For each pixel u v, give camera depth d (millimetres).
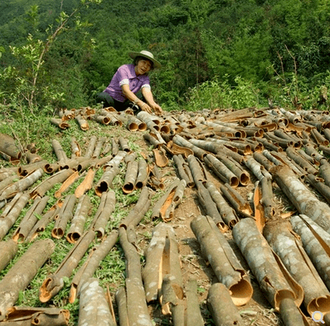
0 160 5441
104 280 3203
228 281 2859
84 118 6539
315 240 3260
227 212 3854
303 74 18422
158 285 2975
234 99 10648
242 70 23453
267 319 2758
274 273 2877
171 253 3246
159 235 3477
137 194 4438
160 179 4680
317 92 8836
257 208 3963
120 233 3662
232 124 6336
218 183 4680
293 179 4199
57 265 3424
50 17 60438
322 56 18516
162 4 71500
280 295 2826
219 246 3176
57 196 4426
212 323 2736
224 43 30531
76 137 6004
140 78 7336
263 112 6828
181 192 4246
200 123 6609
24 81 6887
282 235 3297
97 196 4461
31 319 2588
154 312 2850
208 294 2781
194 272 3236
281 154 4930
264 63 22500
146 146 5660
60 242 3715
